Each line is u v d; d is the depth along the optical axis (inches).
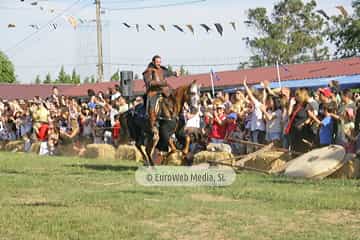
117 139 837.8
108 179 541.6
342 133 573.9
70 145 943.0
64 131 960.9
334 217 360.2
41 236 326.0
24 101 1200.8
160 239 316.5
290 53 2386.8
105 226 342.6
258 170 557.6
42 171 621.0
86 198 429.4
